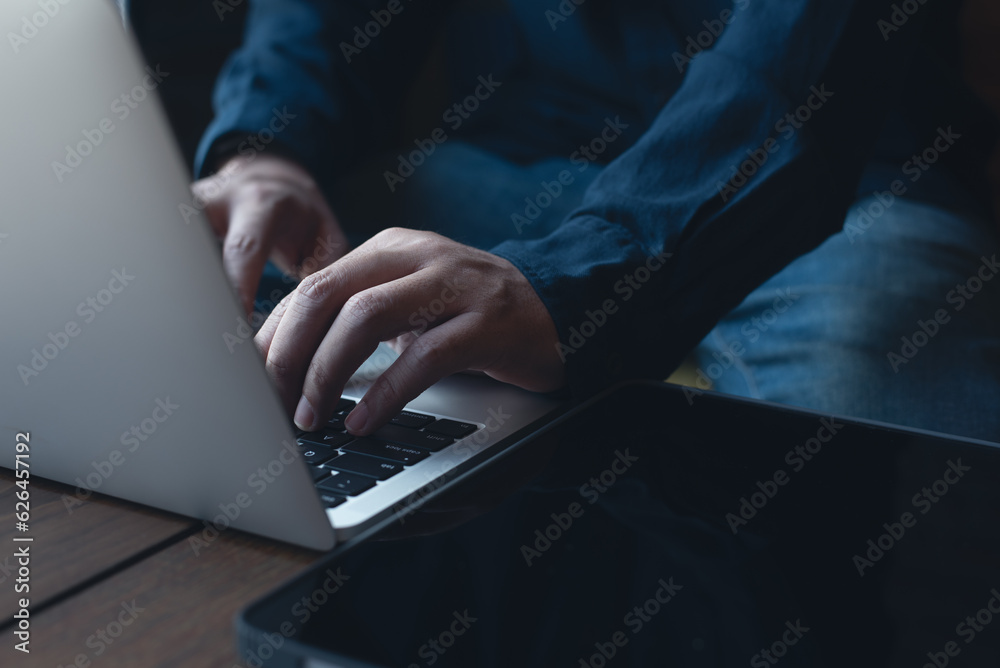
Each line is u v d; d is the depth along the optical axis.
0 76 0.32
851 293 0.93
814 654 0.29
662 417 0.57
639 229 0.69
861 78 0.75
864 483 0.46
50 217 0.34
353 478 0.43
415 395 0.51
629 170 0.73
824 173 0.74
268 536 0.38
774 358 0.90
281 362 0.49
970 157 1.22
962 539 0.39
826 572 0.36
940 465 0.49
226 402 0.35
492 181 1.17
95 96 0.31
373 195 1.22
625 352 0.64
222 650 0.30
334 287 0.51
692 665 0.28
